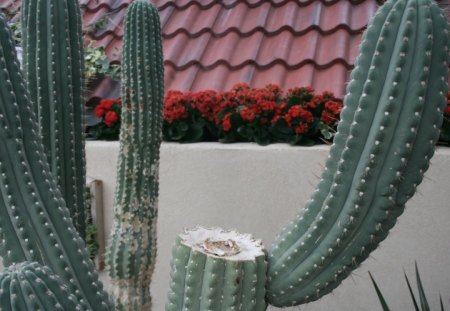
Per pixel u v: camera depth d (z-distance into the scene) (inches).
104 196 101.6
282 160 91.9
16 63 45.6
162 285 102.5
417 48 38.2
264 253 47.6
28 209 44.3
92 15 128.6
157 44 74.2
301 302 47.3
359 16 114.4
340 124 42.4
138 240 75.8
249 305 46.4
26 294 36.2
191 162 96.1
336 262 44.3
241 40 115.6
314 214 44.5
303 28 113.1
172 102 96.7
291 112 90.8
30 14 62.6
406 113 38.8
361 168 40.6
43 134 63.1
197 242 48.8
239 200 95.1
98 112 101.7
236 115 95.0
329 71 101.7
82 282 46.3
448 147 89.5
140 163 74.7
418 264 90.3
